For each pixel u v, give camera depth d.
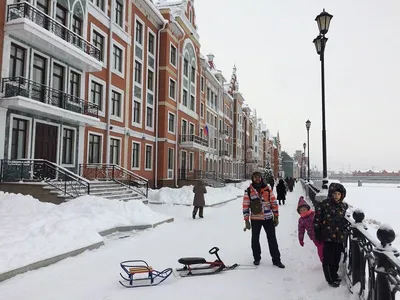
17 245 6.10
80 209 9.90
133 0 23.92
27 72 14.48
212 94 43.97
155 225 10.49
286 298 4.50
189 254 7.05
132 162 23.58
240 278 5.41
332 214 4.91
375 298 3.36
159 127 27.47
